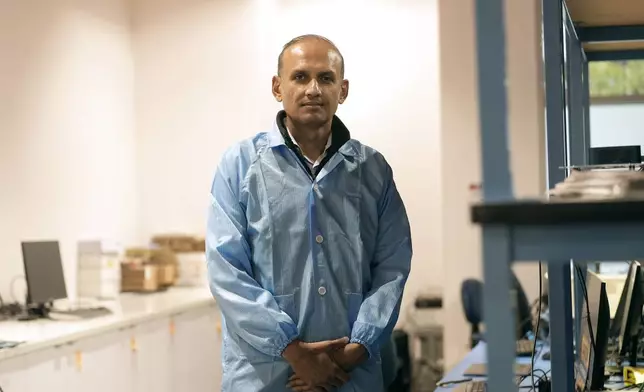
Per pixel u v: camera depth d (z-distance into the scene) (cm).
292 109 230
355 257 229
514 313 105
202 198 542
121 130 537
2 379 285
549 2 233
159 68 552
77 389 332
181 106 547
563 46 241
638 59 319
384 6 540
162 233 548
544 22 234
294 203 227
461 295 482
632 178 115
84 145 495
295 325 220
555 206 101
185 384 435
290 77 230
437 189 530
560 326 211
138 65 553
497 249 104
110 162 523
